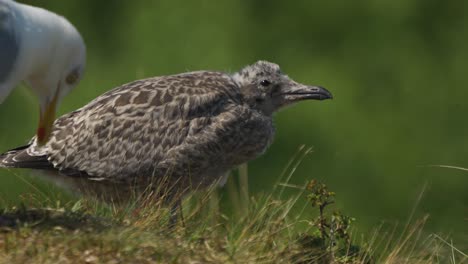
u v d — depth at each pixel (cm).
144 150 1177
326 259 1074
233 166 1226
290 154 2498
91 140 1184
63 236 942
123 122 1186
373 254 1131
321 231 1115
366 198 2452
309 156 2489
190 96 1195
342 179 2477
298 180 2452
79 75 1047
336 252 1101
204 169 1191
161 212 1112
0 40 973
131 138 1180
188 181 1185
